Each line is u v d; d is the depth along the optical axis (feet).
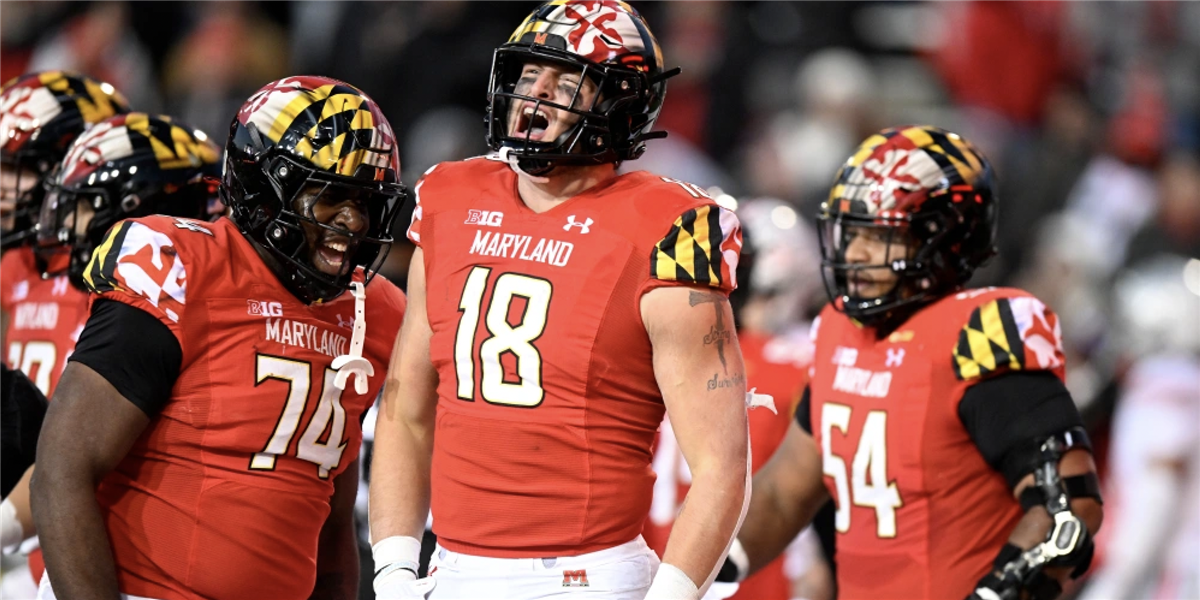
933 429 41.91
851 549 44.09
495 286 35.04
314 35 111.45
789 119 106.01
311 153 35.81
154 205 43.21
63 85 49.39
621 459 34.88
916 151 43.68
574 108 34.76
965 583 41.88
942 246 43.42
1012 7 110.42
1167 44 129.59
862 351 44.21
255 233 36.65
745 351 54.65
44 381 47.01
